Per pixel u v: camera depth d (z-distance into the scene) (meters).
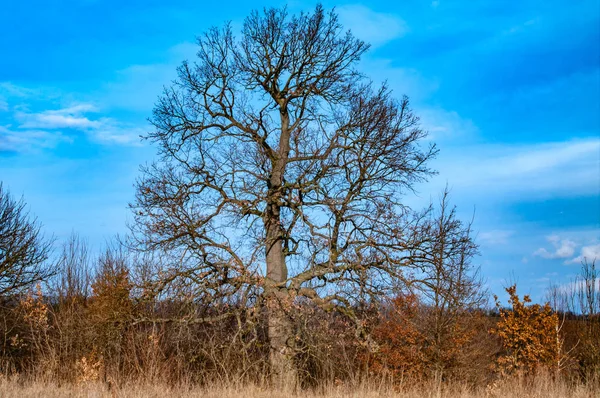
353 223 17.70
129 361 15.90
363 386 13.88
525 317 21.69
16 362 18.80
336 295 17.84
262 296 17.44
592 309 21.38
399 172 18.19
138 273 18.31
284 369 16.05
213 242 17.42
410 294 18.12
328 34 19.39
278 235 18.47
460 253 18.16
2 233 22.34
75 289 22.17
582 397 13.60
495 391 14.66
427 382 16.47
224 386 13.27
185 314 17.89
